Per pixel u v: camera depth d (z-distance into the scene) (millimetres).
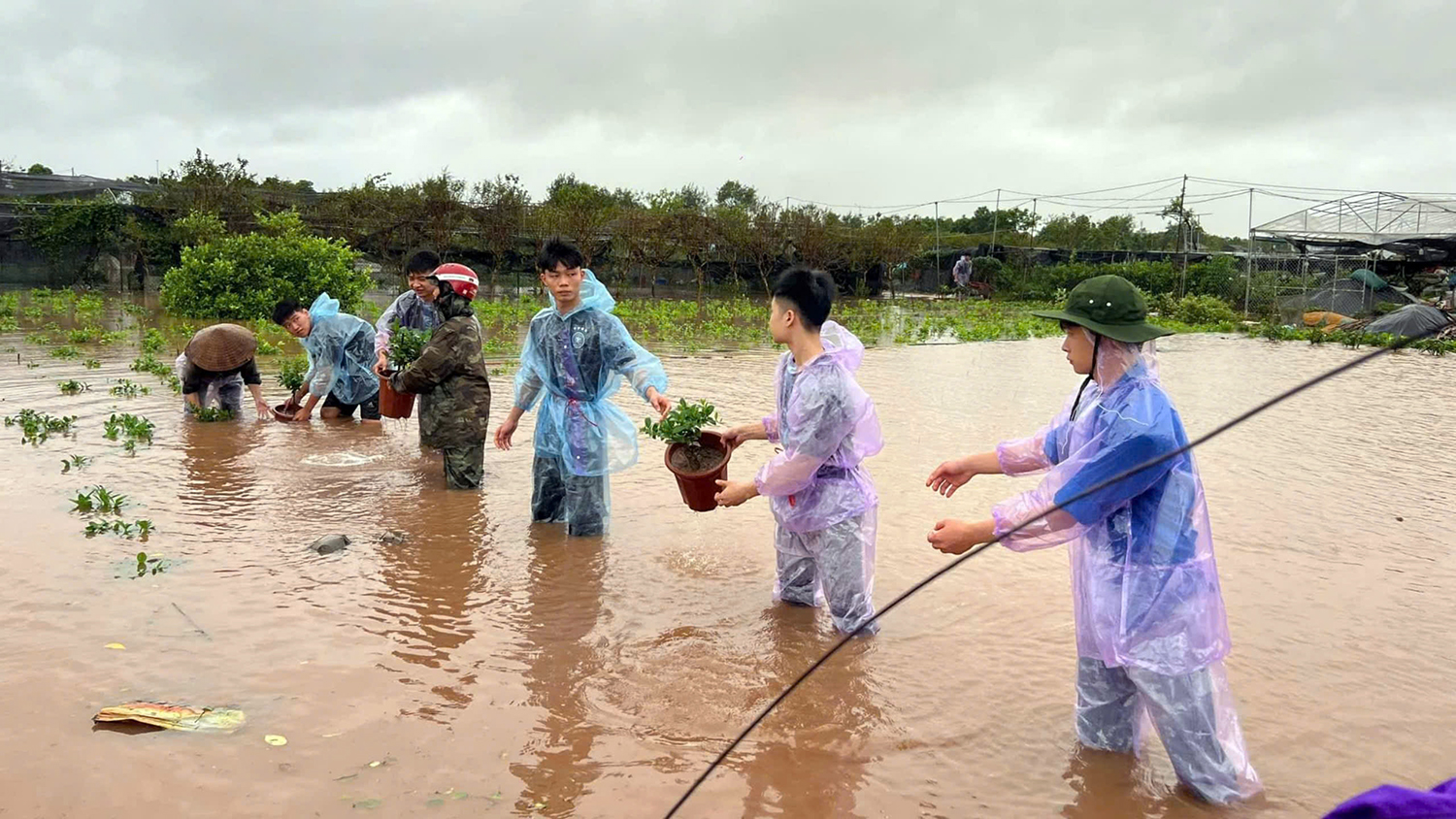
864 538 4750
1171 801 3424
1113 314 3445
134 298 24609
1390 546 6422
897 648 4664
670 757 3619
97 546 5656
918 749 3732
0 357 13352
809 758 3643
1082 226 49625
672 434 5293
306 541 5941
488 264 34844
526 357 6367
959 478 4191
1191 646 3359
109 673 4082
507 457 8484
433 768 3486
